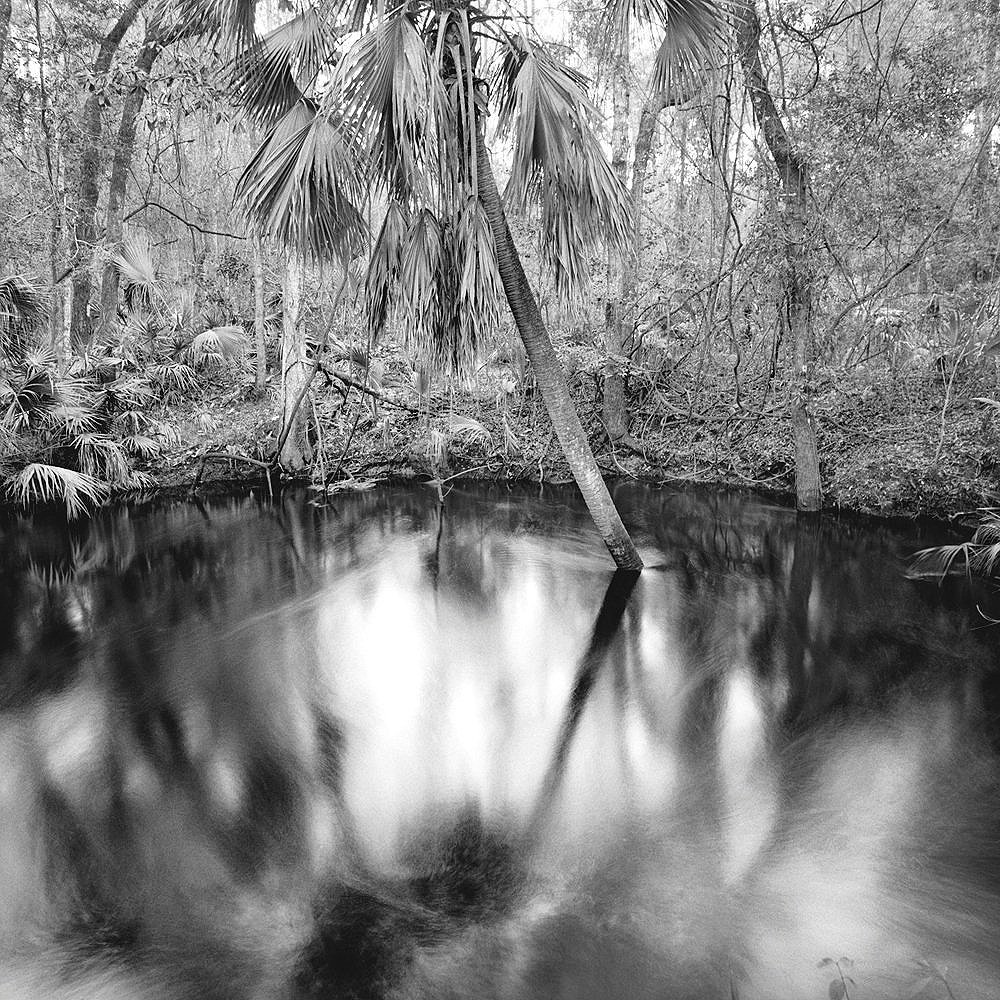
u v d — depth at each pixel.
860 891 3.24
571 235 5.98
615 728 4.85
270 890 3.36
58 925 3.16
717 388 12.85
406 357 12.95
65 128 11.16
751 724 4.83
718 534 9.19
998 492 7.92
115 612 7.09
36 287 10.57
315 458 12.65
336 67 5.34
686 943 2.96
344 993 2.76
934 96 8.38
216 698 5.35
